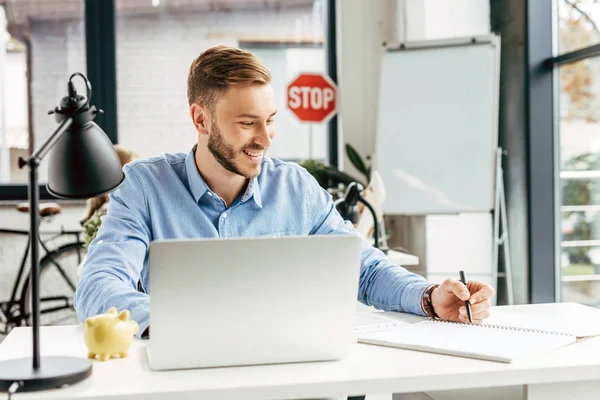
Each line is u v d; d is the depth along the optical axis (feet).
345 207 9.70
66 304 15.31
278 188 5.66
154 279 3.57
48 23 15.40
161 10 15.69
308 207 5.73
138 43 15.66
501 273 13.50
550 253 12.67
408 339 4.23
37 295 3.54
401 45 13.79
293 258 3.71
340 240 3.76
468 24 14.42
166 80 15.74
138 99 15.70
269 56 16.08
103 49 15.51
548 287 12.67
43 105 15.47
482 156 13.17
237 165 5.09
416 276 5.18
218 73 4.96
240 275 3.67
